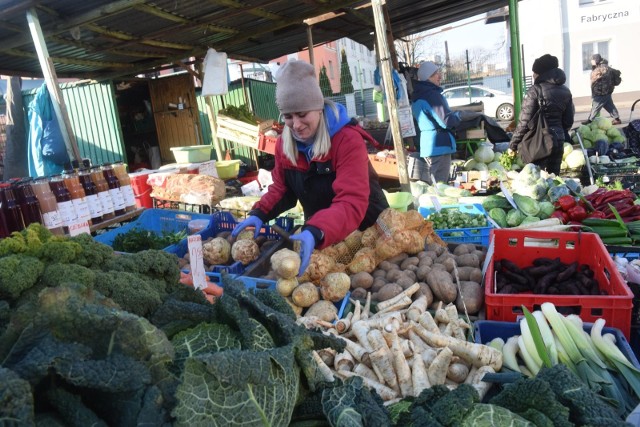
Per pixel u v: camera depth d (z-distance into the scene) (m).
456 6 12.66
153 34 7.53
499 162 8.59
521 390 1.70
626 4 23.02
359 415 1.58
